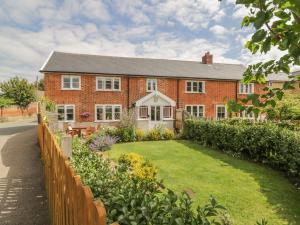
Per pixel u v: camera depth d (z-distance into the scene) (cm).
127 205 263
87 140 1300
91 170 480
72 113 2211
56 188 377
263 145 1012
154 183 541
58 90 2164
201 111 2639
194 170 912
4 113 3453
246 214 551
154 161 1055
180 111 2034
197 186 730
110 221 238
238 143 1170
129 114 1819
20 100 3641
